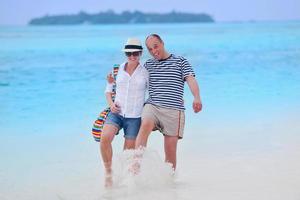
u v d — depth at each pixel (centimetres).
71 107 1702
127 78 855
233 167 963
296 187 830
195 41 6425
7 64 3469
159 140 1185
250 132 1279
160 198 793
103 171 962
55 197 820
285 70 2811
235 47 4947
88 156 1077
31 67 3231
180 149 1122
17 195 833
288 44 5203
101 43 6341
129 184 845
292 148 1105
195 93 840
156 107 857
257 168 952
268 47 4800
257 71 2781
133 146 867
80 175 938
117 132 864
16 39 8119
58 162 1031
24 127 1388
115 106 850
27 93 2048
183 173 930
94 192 838
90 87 2208
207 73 2711
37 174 948
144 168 854
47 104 1770
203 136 1245
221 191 820
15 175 945
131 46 846
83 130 1343
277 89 2055
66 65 3338
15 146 1172
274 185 844
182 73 859
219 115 1512
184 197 796
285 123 1386
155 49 846
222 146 1139
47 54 4381
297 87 2109
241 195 797
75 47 5450
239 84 2225
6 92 2084
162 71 857
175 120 860
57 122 1452
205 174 921
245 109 1609
